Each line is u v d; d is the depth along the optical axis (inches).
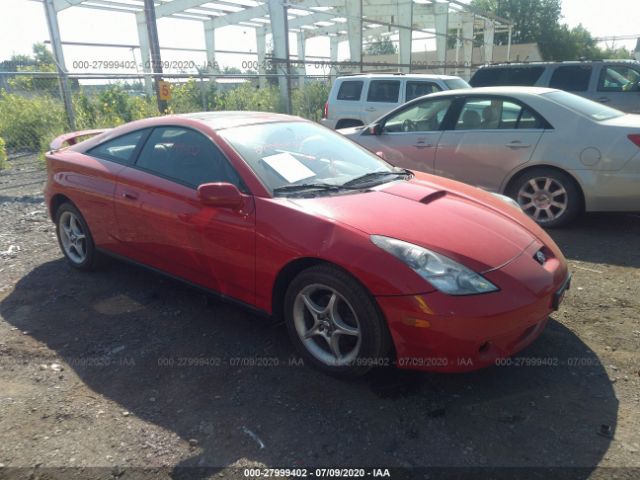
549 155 214.7
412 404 106.3
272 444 95.2
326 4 707.4
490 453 92.5
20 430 99.2
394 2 802.8
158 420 102.0
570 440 95.5
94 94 590.6
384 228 109.0
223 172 130.9
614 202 206.2
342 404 106.4
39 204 278.1
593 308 147.4
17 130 465.4
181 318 144.6
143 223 145.2
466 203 131.4
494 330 99.7
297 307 117.1
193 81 598.5
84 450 94.0
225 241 124.9
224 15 802.8
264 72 718.5
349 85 446.0
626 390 110.0
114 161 158.7
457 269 101.9
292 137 149.8
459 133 239.5
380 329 104.5
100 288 164.7
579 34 1774.1
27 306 152.3
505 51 1412.4
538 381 113.9
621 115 225.9
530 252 115.5
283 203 118.0
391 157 261.1
